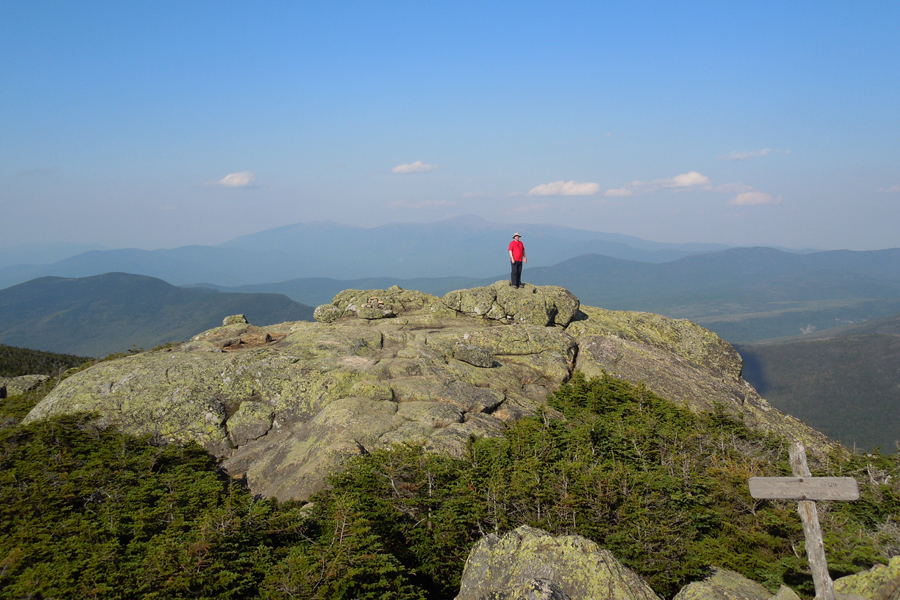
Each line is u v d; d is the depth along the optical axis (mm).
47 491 12516
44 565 9250
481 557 8984
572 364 26828
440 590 10406
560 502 11188
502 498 11312
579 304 34312
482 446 14391
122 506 11828
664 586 9836
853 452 15805
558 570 8258
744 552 10828
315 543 9969
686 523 11375
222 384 19953
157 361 21516
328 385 19844
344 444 15141
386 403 18359
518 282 33031
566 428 16031
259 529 10695
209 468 15969
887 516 12062
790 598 8492
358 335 25203
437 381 20578
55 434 16078
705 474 13609
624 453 14750
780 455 16906
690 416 18516
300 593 8508
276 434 18484
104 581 8891
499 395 20453
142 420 18266
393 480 12469
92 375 20641
